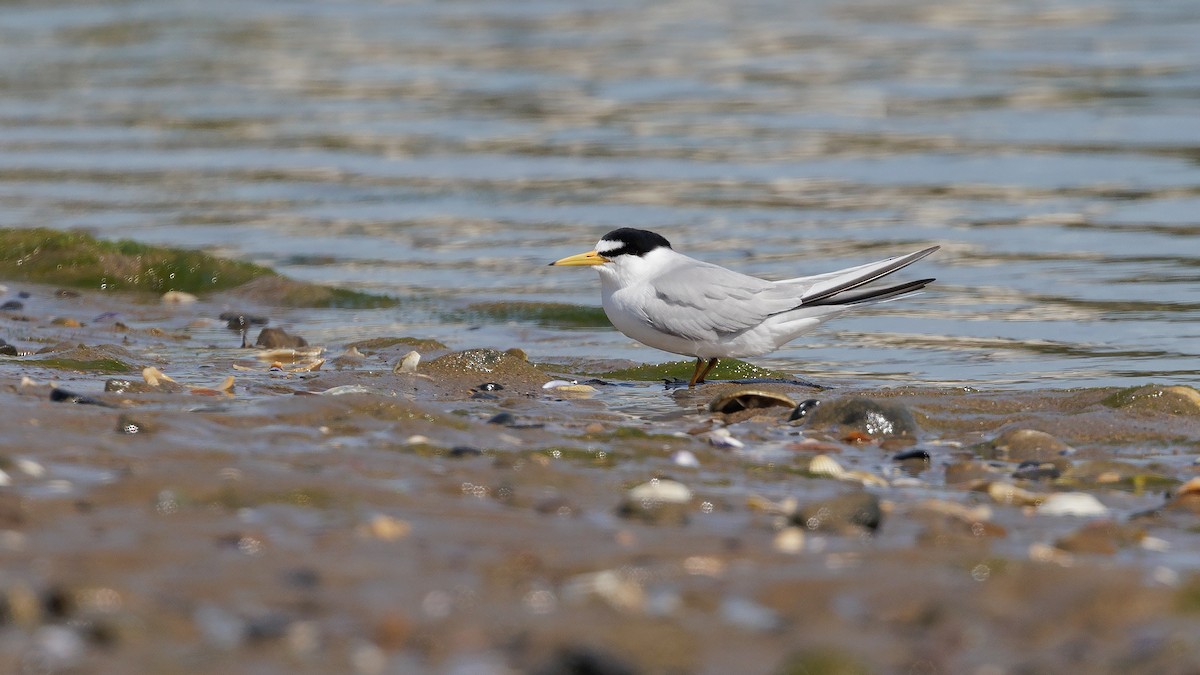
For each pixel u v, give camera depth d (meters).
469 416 10.24
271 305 16.81
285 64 35.41
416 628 5.04
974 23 39.75
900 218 20.48
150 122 28.98
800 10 43.44
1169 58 32.94
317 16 43.53
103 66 35.44
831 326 15.46
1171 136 25.44
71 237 18.58
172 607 5.18
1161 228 19.45
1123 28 37.84
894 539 6.77
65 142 27.09
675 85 31.94
